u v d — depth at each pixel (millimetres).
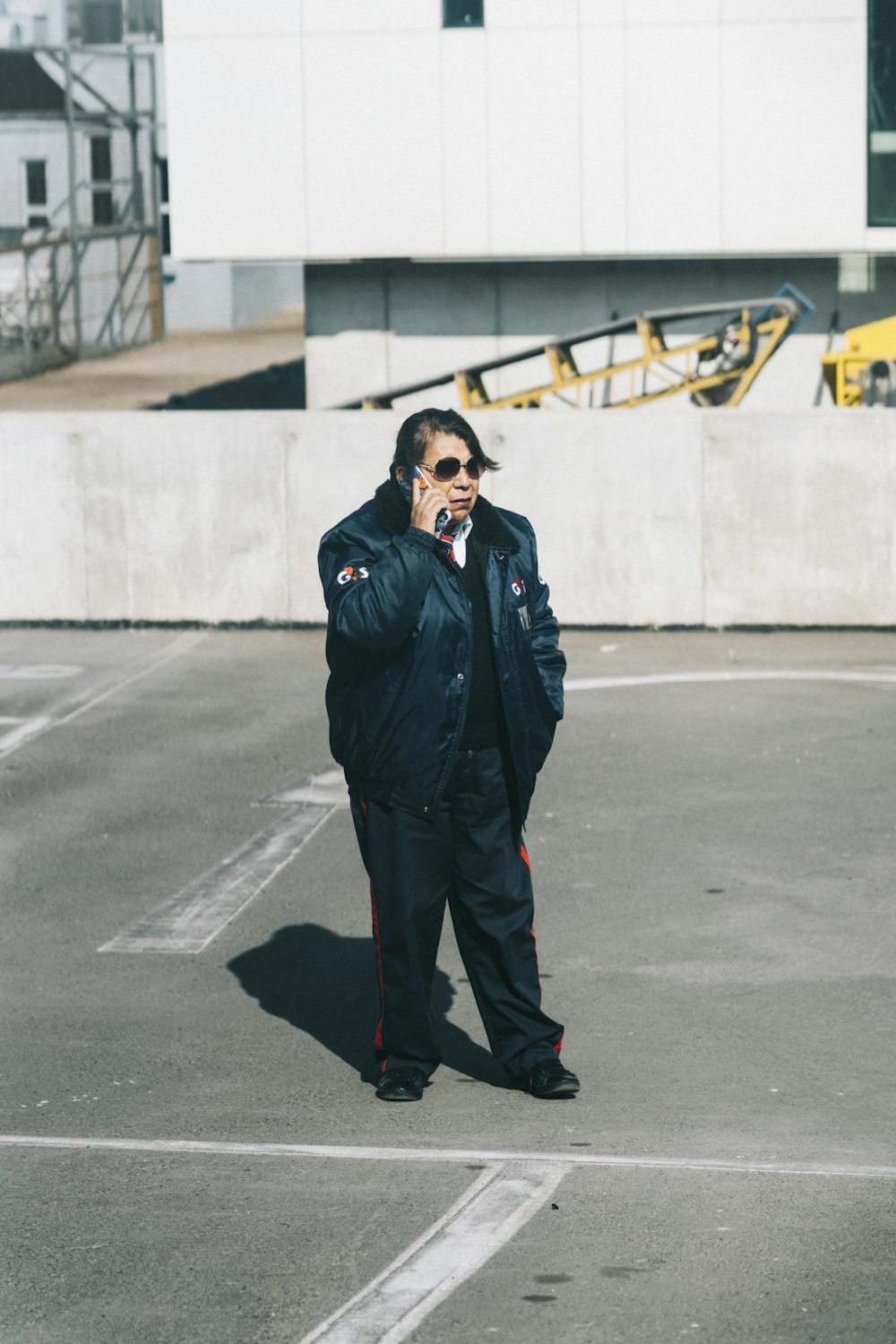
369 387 22188
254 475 13742
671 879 7789
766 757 9914
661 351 19781
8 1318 3965
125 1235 4406
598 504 13555
